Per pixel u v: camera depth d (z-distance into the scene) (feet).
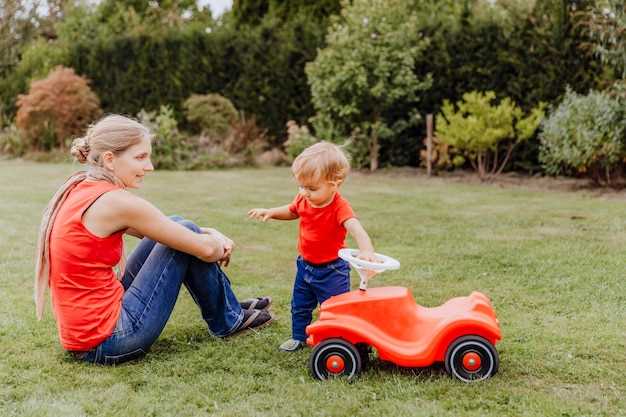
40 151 52.13
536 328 12.09
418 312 10.37
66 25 72.02
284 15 53.52
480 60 40.63
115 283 10.59
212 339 11.78
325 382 9.75
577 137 31.48
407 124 42.11
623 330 11.88
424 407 8.84
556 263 16.89
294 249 19.12
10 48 68.13
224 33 50.55
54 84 50.90
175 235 10.44
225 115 48.88
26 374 10.05
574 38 37.40
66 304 10.18
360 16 40.50
